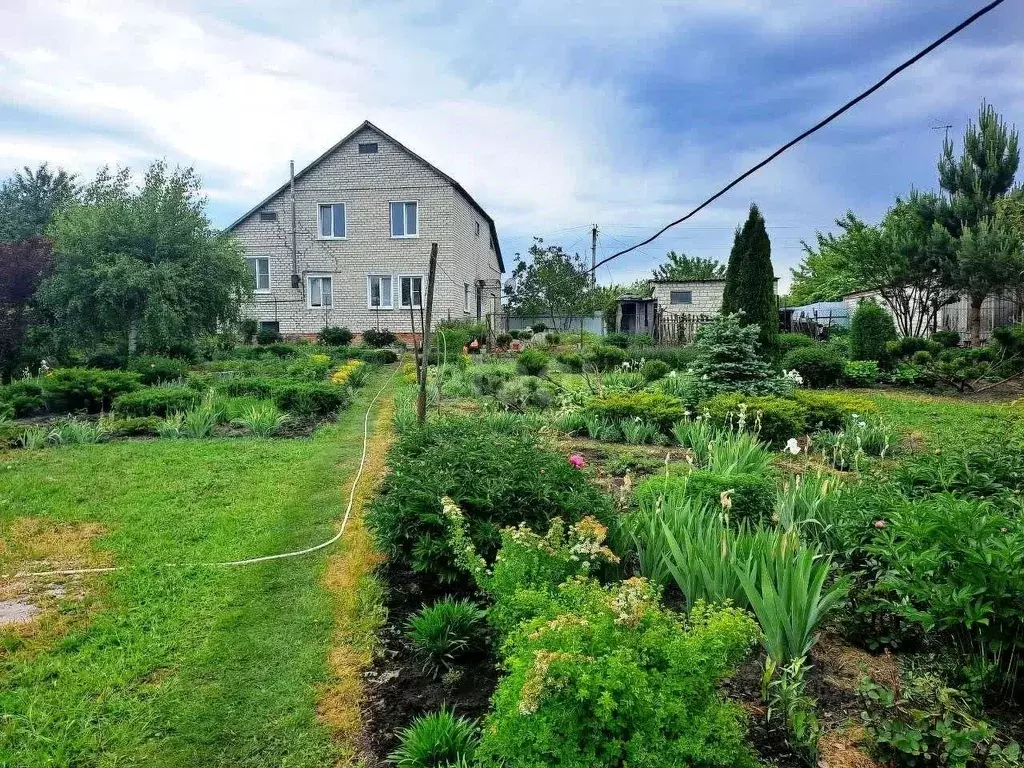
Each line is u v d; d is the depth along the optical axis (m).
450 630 3.14
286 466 7.12
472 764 2.29
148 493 6.05
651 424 8.43
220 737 2.67
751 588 2.80
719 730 1.91
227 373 14.11
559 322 32.31
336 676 3.06
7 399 10.22
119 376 11.01
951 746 2.13
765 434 8.02
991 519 2.58
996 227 18.02
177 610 3.79
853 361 15.83
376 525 4.20
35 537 4.95
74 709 2.83
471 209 29.94
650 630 2.06
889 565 3.03
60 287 14.37
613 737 1.88
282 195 26.23
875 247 21.80
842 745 2.40
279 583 4.17
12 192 30.80
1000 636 2.52
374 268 26.19
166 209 15.97
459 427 5.91
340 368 15.33
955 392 13.51
